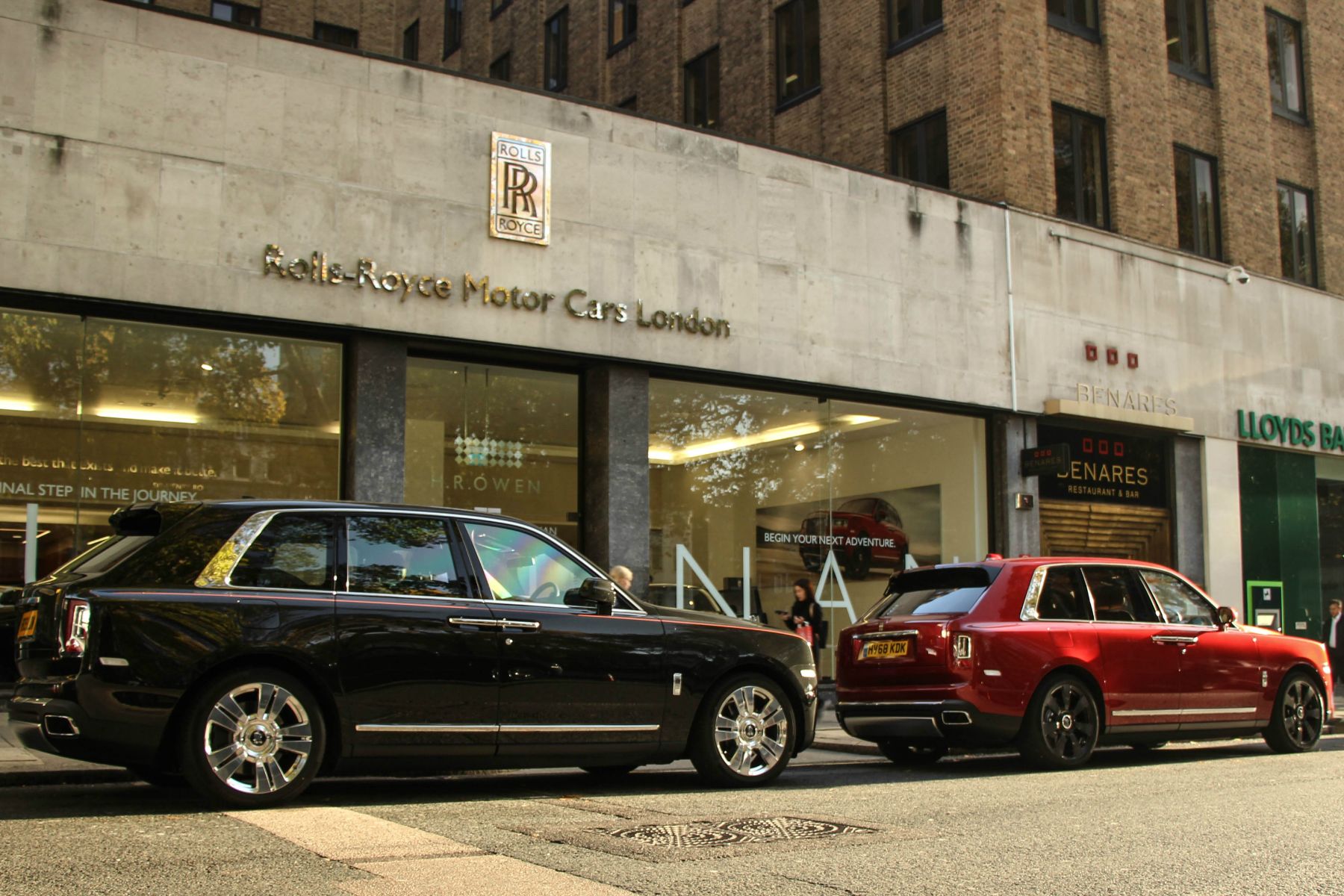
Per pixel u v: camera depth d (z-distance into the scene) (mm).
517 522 8219
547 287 15125
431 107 14570
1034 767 10445
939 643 10219
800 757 11898
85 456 12695
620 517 15477
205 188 13188
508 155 15008
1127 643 10867
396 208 14211
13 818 6586
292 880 4992
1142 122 21875
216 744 6879
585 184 15570
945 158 20578
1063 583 10891
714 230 16578
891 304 18109
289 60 13781
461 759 7586
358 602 7371
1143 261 21281
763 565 16844
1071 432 20266
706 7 25719
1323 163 25469
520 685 7734
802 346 17156
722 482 16609
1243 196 23578
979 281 19125
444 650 7512
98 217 12648
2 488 12273
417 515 7852
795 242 17281
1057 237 20141
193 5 28953
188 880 4992
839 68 22469
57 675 6754
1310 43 25750
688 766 10414
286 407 13820
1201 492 21797
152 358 13172
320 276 13664
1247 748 12844
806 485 17469
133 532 7445
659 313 15914
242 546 7234
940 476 18906
